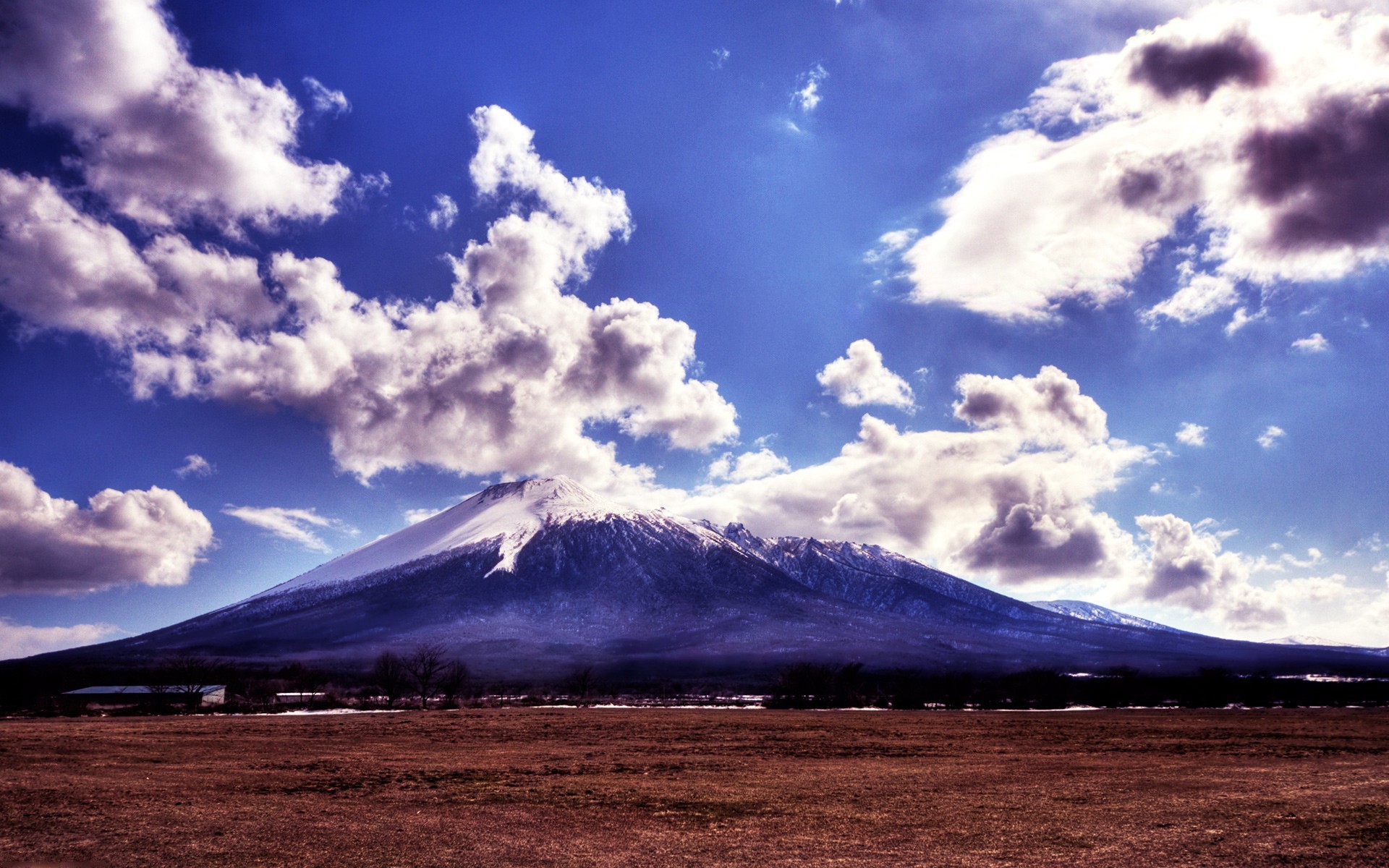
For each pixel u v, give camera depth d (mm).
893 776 38438
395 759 44969
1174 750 49469
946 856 22406
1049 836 24625
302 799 31344
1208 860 21438
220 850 22797
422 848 23359
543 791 33625
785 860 22094
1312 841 23281
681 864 21656
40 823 25938
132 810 28312
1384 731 63969
